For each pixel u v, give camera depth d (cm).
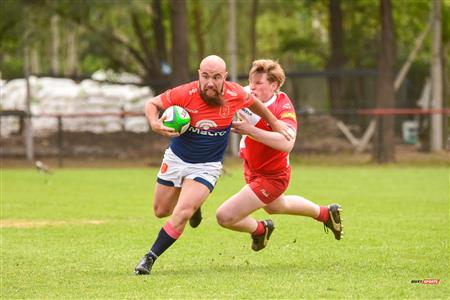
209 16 16038
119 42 12962
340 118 12769
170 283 2831
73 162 10175
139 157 10575
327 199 5994
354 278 2922
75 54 16900
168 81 11238
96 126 12119
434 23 11025
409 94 13312
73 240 3975
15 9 9962
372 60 15462
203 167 3011
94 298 2594
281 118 3094
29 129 10175
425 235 4112
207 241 3938
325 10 16038
